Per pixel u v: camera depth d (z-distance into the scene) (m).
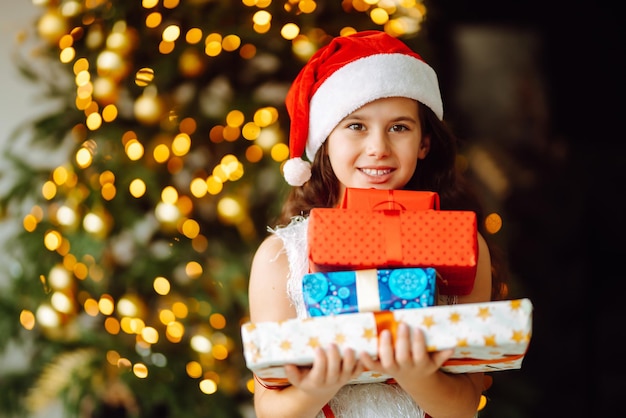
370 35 1.19
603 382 2.66
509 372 2.12
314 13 1.92
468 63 2.78
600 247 2.79
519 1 2.80
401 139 1.12
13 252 2.06
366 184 1.11
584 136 2.85
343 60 1.14
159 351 1.93
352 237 0.94
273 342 0.88
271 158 1.92
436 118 1.21
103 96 1.86
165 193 1.89
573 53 2.85
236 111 1.91
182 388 1.90
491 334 0.87
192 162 2.03
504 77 2.82
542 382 2.67
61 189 1.95
